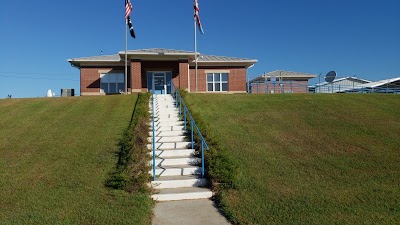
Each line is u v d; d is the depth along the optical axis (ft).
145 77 100.53
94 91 104.06
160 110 56.85
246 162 34.17
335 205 24.07
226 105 60.85
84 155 36.78
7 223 21.80
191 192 28.09
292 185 28.30
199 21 96.32
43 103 63.52
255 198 25.93
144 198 26.37
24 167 33.37
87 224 21.79
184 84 97.86
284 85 127.24
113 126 48.26
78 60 102.58
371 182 28.53
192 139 39.04
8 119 52.90
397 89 112.37
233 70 108.27
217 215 23.91
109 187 28.55
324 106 60.08
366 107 59.47
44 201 25.57
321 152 37.06
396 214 22.34
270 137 42.91
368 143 39.86
